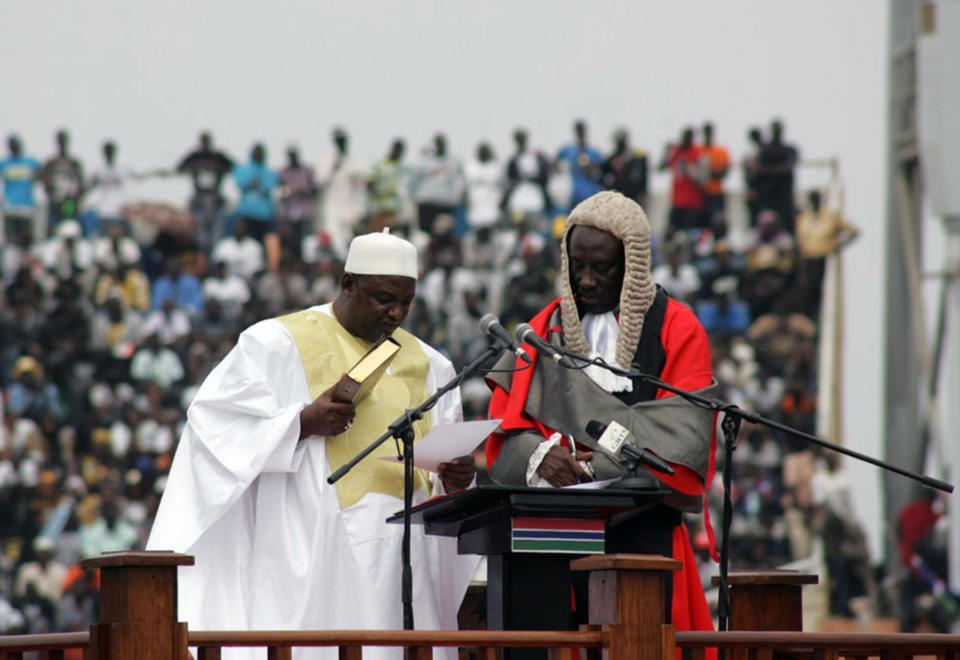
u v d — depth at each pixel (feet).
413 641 41.55
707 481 51.90
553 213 197.26
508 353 54.70
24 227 199.11
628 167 201.98
